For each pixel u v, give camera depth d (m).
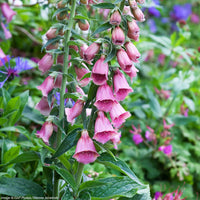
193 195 1.51
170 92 1.97
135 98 1.75
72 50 1.09
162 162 1.55
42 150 1.06
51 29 1.07
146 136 1.58
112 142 1.06
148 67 2.35
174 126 1.77
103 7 1.01
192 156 1.69
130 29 1.01
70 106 1.12
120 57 1.00
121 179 1.10
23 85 1.57
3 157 1.20
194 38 3.22
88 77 1.05
